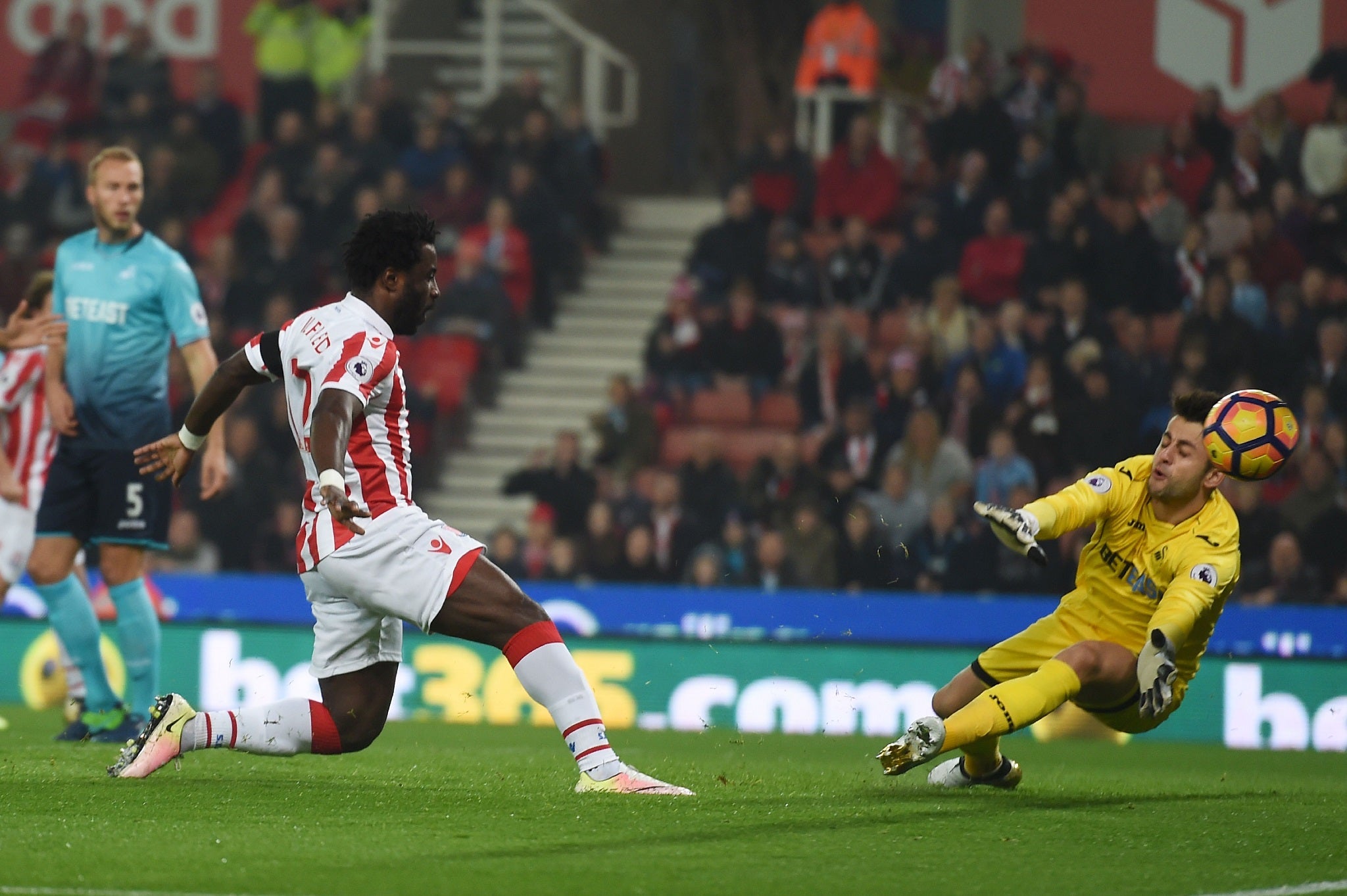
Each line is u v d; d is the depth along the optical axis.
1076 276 50.25
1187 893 13.04
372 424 17.20
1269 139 52.50
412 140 57.12
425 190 55.91
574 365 54.53
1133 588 18.45
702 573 43.00
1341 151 51.94
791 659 38.31
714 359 50.94
